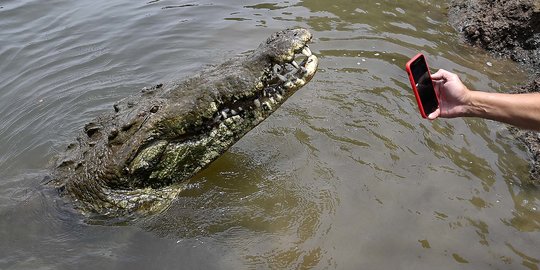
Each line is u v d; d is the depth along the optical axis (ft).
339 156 6.61
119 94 8.20
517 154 6.54
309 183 6.30
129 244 5.83
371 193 6.09
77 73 8.79
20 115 8.02
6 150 7.37
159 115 5.83
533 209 5.81
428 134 6.85
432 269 5.24
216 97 5.76
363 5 10.14
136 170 5.88
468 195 6.00
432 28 9.29
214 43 9.18
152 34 9.62
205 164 6.07
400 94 7.55
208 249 5.70
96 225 6.02
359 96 7.57
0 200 6.40
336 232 5.68
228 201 6.20
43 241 5.91
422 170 6.34
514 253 5.35
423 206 5.89
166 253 5.70
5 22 10.57
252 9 10.27
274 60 5.77
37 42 9.78
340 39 8.89
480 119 7.06
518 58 8.43
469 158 6.48
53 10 11.01
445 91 5.34
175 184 6.14
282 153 6.76
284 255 5.51
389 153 6.60
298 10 10.05
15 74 8.97
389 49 8.60
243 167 6.60
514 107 5.16
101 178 6.03
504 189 6.06
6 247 5.83
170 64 8.77
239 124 5.95
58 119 7.81
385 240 5.55
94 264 5.62
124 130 5.99
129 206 6.01
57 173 6.50
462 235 5.55
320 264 5.37
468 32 9.00
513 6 8.87
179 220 6.04
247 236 5.80
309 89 7.77
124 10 10.71
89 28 10.11
